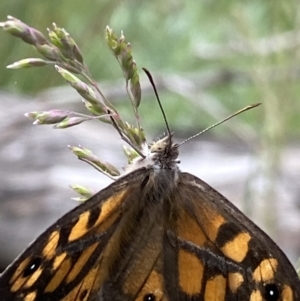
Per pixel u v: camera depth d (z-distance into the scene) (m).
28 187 0.42
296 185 0.39
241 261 0.28
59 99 0.50
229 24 0.44
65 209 0.41
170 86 0.47
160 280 0.28
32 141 0.47
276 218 0.35
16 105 0.50
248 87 0.51
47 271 0.27
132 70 0.28
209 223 0.28
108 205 0.28
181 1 0.53
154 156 0.28
